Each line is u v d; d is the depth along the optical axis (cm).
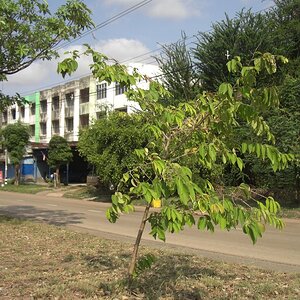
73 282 612
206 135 473
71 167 5547
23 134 4834
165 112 482
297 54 2839
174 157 482
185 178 411
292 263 884
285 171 2103
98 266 736
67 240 1045
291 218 1889
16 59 1161
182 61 3133
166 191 418
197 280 641
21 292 575
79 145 3012
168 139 489
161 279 629
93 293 565
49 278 647
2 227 1263
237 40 2739
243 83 432
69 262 777
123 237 1200
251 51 2702
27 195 3541
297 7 2966
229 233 1353
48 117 6556
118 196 449
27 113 7062
